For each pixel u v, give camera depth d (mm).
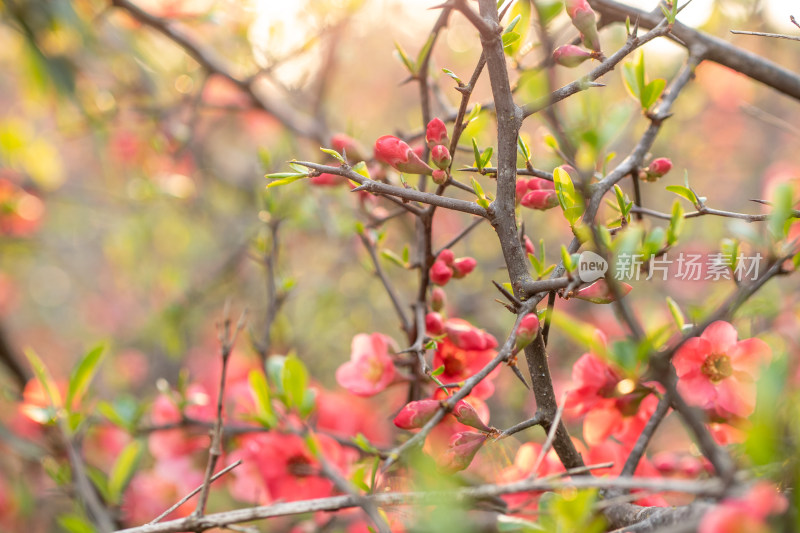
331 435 785
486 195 681
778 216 624
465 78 1154
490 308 1351
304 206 1066
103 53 1306
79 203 1759
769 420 582
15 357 1120
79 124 1321
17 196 1397
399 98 1839
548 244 1288
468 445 636
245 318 716
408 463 656
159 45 1396
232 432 826
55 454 838
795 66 1447
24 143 1392
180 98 1317
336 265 1513
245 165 1835
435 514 614
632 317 599
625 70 735
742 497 570
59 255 2492
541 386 644
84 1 1199
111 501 815
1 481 1047
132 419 843
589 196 635
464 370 703
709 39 743
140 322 1913
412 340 738
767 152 1658
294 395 741
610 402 698
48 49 1170
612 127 638
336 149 767
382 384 732
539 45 716
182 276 1640
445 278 712
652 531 612
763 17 996
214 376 972
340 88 1744
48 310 2547
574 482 593
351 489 645
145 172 1507
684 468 748
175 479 845
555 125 692
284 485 742
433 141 663
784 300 717
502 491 609
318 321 1460
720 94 1343
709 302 692
